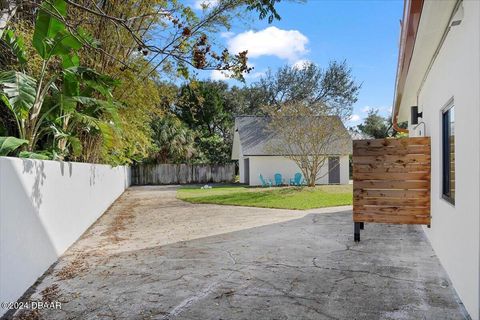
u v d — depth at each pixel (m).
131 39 7.99
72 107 6.74
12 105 5.19
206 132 32.19
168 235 7.41
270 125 19.66
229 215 10.13
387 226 7.93
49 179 5.31
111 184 13.76
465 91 3.46
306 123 18.28
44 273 4.82
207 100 31.19
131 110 10.10
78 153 7.86
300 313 3.38
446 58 4.46
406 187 6.07
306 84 33.09
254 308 3.51
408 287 4.03
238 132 25.28
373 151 6.21
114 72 8.28
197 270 4.82
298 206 11.68
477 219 3.04
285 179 22.25
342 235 6.96
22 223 4.11
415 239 6.55
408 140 6.06
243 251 5.83
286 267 4.87
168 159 26.53
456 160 3.86
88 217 8.49
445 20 3.82
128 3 7.48
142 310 3.51
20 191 4.12
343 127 21.88
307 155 18.45
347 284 4.15
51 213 5.34
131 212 11.35
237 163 29.38
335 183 21.92
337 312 3.39
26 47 6.29
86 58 7.85
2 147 5.02
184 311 3.47
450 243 4.25
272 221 8.86
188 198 15.12
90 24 7.41
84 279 4.52
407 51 4.73
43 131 7.28
